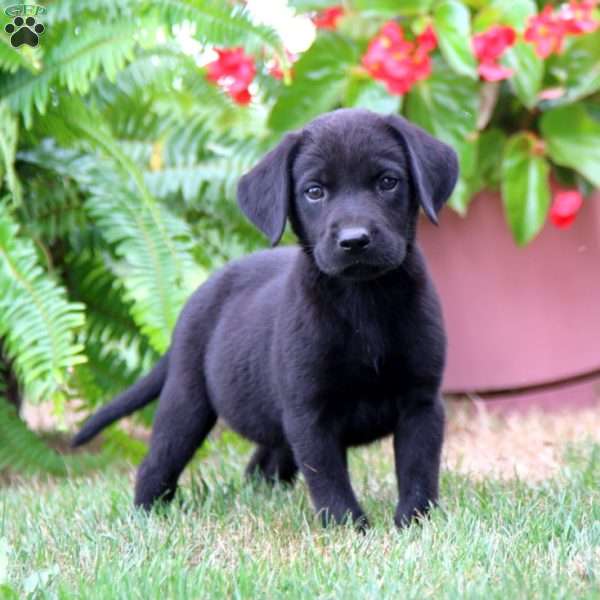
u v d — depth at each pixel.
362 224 4.95
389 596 3.97
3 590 3.99
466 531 4.81
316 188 5.26
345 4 8.20
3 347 7.67
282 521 5.37
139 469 6.11
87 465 7.59
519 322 8.36
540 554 4.42
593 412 8.20
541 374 8.41
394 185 5.21
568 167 8.28
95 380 8.02
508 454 7.25
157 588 4.15
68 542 5.11
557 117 7.98
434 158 5.30
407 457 5.28
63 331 6.58
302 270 5.34
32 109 7.26
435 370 5.25
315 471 5.25
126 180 7.42
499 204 8.23
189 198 7.82
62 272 7.94
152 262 7.09
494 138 8.22
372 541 4.82
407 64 7.46
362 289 5.16
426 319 5.24
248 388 5.71
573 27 7.64
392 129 5.31
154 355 7.84
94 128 7.22
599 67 8.18
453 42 7.54
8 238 6.71
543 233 8.27
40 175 7.66
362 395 5.29
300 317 5.28
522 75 7.79
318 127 5.33
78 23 6.97
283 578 4.27
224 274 6.21
